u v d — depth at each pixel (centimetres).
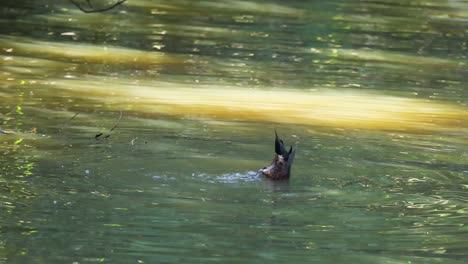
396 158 2281
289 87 3297
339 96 3173
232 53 3950
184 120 2642
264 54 3972
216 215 1764
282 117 2770
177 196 1861
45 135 2345
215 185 1944
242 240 1641
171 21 4738
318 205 1855
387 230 1723
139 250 1572
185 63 3669
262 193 1908
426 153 2366
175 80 3309
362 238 1680
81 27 4419
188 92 3098
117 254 1545
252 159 2175
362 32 4728
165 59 3738
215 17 4938
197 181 1961
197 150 2242
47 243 1589
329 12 5322
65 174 1973
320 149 2341
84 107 2758
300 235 1680
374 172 2123
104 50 3872
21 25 4362
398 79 3578
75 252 1548
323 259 1566
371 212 1828
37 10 4828
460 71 3828
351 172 2114
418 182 2056
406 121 2816
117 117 2631
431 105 3100
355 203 1880
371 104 3066
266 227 1711
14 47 3816
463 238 1695
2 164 2034
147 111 2750
